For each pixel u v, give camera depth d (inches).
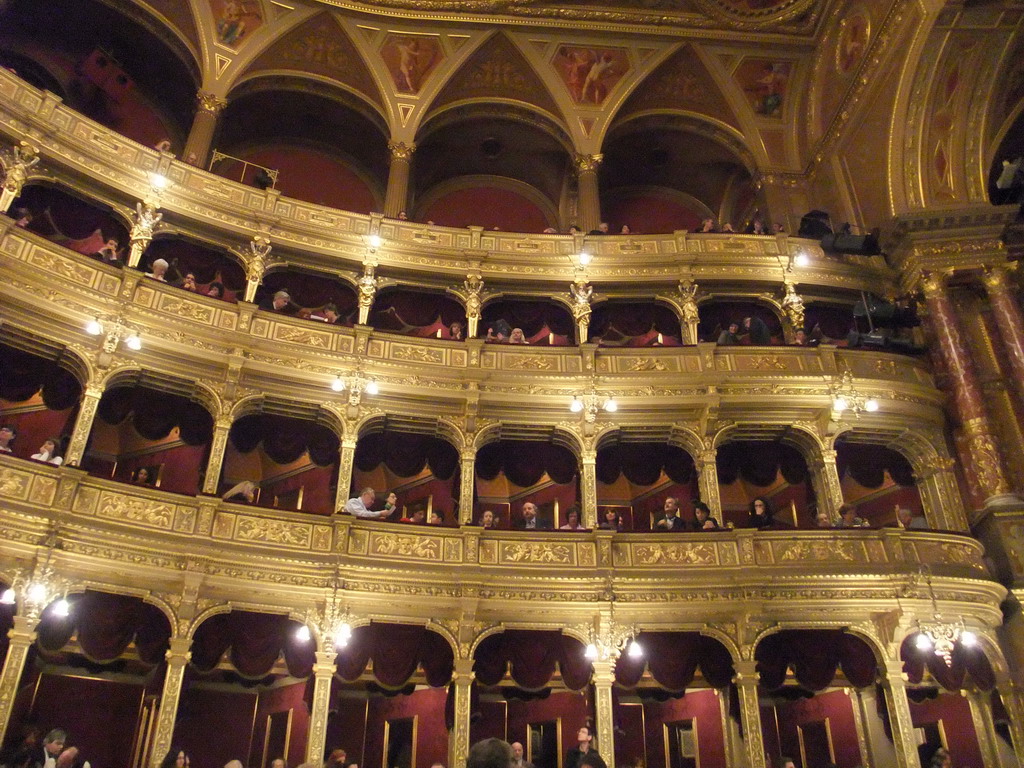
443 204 1076.5
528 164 1079.0
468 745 592.4
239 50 931.3
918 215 820.6
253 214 788.0
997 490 721.6
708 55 1007.6
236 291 791.1
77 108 903.1
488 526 687.1
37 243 645.3
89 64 903.7
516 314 853.2
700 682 695.7
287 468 828.6
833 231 896.9
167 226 760.3
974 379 772.6
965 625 650.8
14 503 546.9
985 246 821.9
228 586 599.2
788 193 1004.6
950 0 772.0
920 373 799.1
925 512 765.3
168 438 791.7
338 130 1027.3
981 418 753.6
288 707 680.4
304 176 1024.9
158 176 751.7
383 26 965.2
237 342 701.3
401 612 630.5
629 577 650.2
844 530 669.9
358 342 746.2
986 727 652.7
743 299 863.7
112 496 589.9
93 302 653.3
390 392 729.0
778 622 642.8
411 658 627.2
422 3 953.5
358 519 647.8
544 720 714.8
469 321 809.5
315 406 717.3
